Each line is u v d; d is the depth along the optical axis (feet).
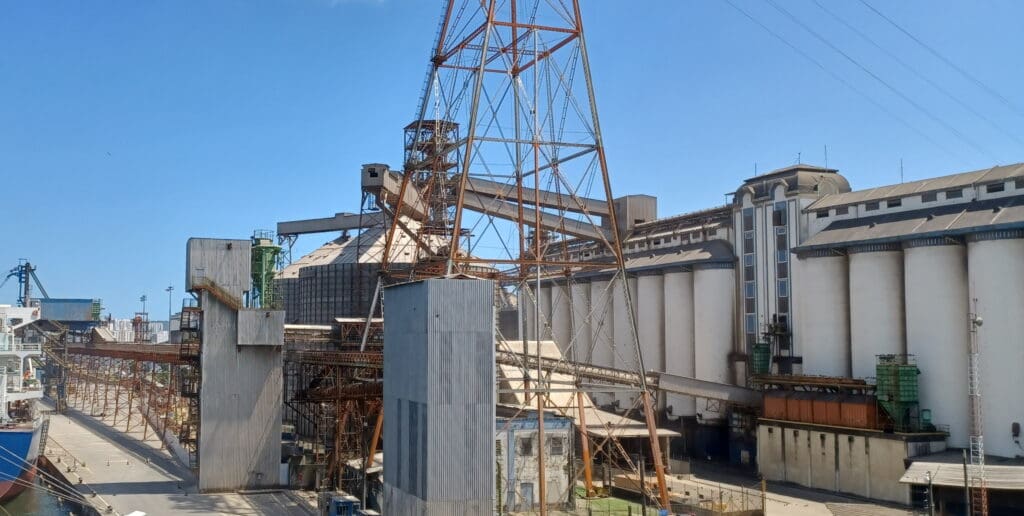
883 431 211.82
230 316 226.58
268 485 225.76
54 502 246.88
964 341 208.33
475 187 277.23
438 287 152.35
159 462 277.44
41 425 253.85
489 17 189.37
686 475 248.93
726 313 287.69
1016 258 196.65
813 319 247.50
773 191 272.92
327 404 257.55
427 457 148.46
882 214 237.04
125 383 394.11
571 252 381.19
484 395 152.97
